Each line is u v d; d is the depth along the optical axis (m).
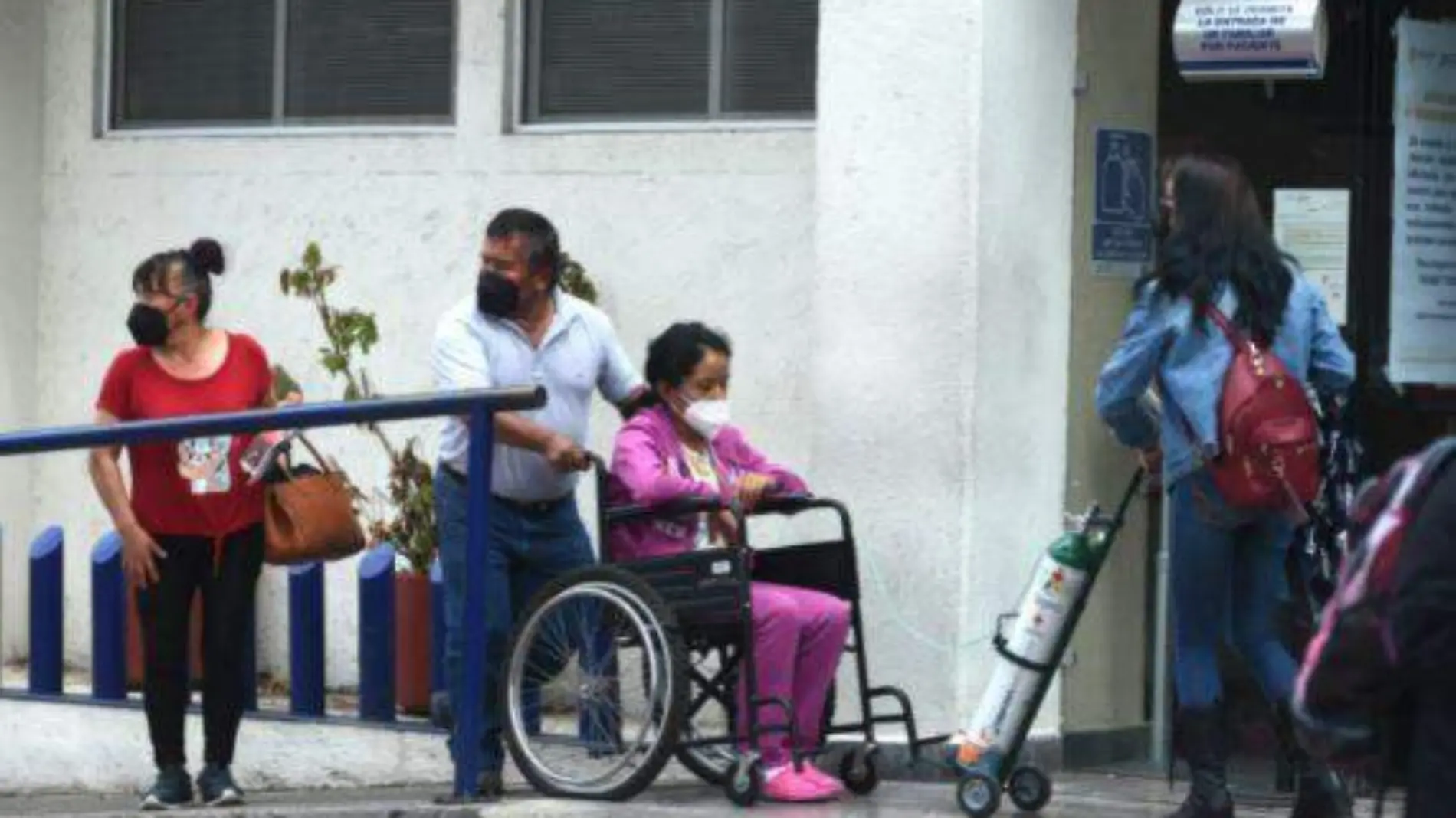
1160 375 9.32
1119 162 11.47
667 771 11.30
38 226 14.25
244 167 13.82
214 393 10.95
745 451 10.64
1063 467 11.25
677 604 10.03
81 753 12.79
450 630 10.36
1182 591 9.43
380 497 13.16
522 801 10.04
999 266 10.78
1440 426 11.52
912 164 10.79
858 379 10.90
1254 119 11.57
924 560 10.73
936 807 10.01
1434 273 11.59
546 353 10.36
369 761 12.04
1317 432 9.35
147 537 10.82
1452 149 11.65
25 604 14.38
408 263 13.41
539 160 13.07
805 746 10.26
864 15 10.89
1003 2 10.75
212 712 11.04
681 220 12.73
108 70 14.25
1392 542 5.73
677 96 12.89
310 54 13.80
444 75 13.45
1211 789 9.38
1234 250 9.28
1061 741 11.16
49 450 10.64
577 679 10.43
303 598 12.34
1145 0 11.58
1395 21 11.52
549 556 10.48
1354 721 5.76
